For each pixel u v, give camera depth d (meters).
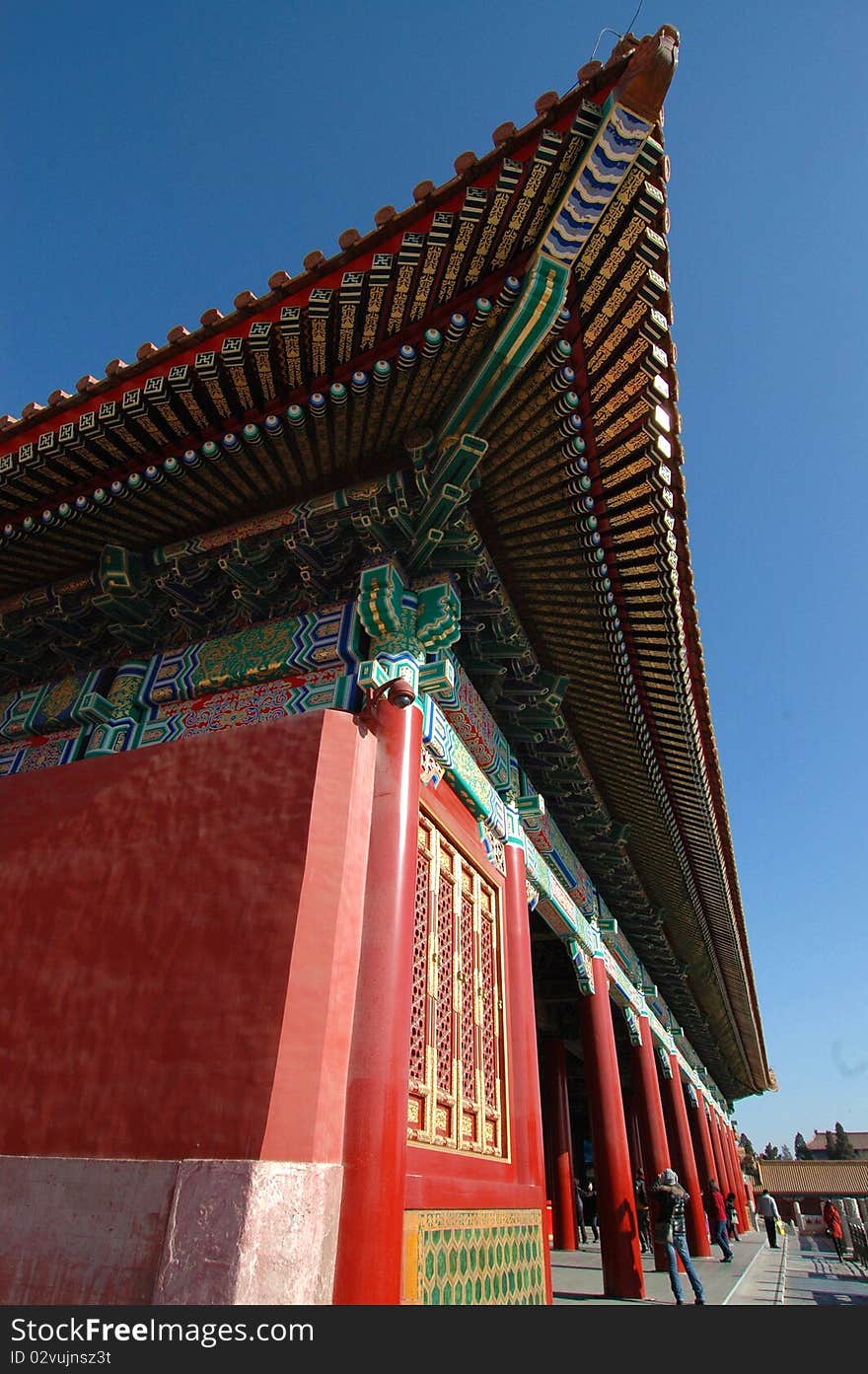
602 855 13.45
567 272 5.29
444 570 7.44
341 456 7.08
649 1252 22.61
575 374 6.11
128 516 7.60
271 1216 4.08
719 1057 29.95
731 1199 32.38
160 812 6.12
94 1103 4.86
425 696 7.12
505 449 6.95
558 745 10.43
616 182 4.95
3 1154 4.89
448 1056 6.91
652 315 5.64
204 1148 4.38
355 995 5.32
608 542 7.45
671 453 6.43
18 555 8.09
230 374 6.24
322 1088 4.71
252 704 7.22
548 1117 21.06
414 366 6.14
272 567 7.75
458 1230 5.95
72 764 6.84
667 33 4.62
